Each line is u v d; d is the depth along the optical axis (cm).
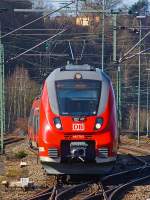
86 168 4422
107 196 3719
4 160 6656
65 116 4378
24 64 17100
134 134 14650
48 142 4369
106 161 4372
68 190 3888
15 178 4734
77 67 4694
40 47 14150
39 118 4559
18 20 14150
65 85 4503
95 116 4384
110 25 13588
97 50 14525
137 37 14100
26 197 3669
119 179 4822
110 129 4394
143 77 16362
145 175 5181
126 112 18362
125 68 15875
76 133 4356
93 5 10375
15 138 12812
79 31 14000
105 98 4466
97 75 4584
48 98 4475
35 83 17025
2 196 3722
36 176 4831
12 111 17775
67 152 4384
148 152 8194
